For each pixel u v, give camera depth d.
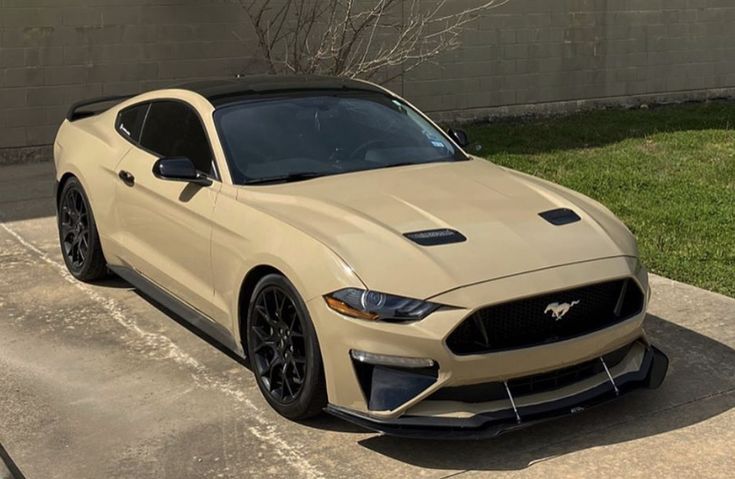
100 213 6.39
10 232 8.26
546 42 14.48
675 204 8.94
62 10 11.12
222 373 5.22
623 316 4.50
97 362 5.39
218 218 5.01
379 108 5.98
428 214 4.63
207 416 4.68
